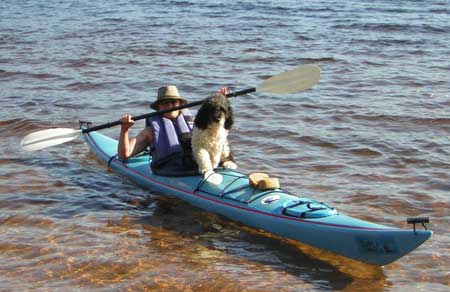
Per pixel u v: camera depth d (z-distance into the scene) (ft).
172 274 16.63
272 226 18.94
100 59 47.32
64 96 36.45
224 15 74.23
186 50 51.57
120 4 84.64
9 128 30.25
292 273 16.88
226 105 20.77
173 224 19.92
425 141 28.68
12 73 42.06
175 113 22.47
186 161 21.94
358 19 71.31
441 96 37.29
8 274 16.40
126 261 17.28
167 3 85.81
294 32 62.13
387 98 36.76
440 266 17.22
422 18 72.23
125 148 21.66
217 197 20.59
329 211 18.43
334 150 27.53
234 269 17.02
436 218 20.45
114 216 20.47
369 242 16.85
